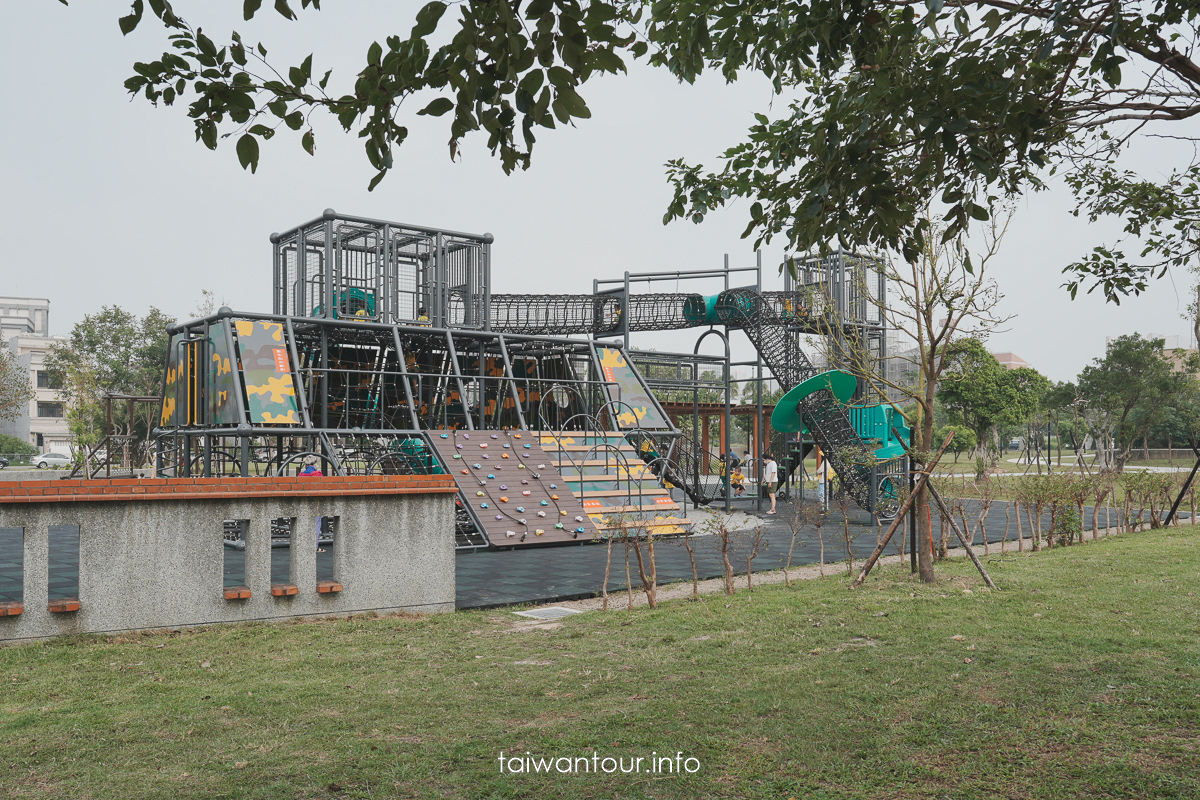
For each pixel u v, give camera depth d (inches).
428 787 167.3
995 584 401.7
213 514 316.8
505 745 190.1
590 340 863.7
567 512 645.9
